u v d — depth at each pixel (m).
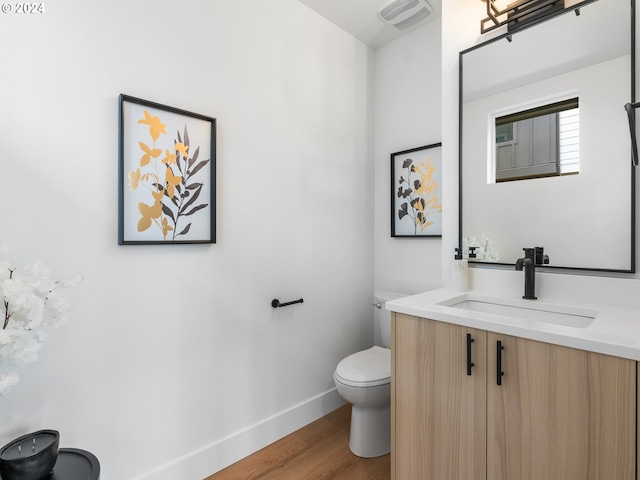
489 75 1.69
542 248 1.50
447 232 1.84
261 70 1.93
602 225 1.39
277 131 2.02
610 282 1.36
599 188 1.39
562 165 1.49
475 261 1.75
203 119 1.66
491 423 1.16
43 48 1.24
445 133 1.84
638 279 1.32
